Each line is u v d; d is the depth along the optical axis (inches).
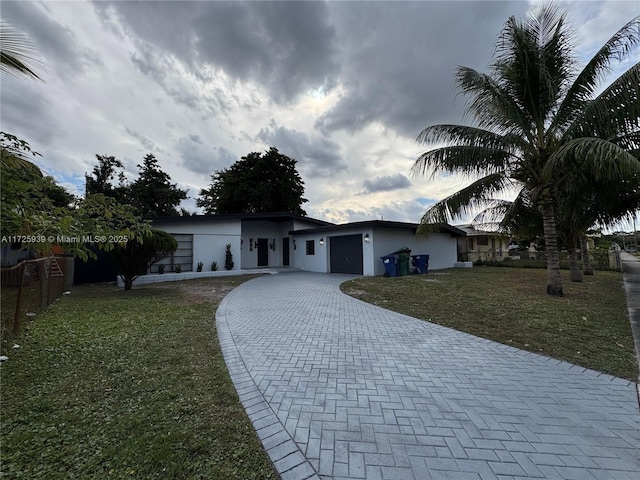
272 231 752.3
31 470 68.7
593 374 124.7
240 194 947.3
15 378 116.3
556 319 209.0
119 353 146.5
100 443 78.7
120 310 246.4
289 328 196.5
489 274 518.0
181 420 90.8
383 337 177.0
